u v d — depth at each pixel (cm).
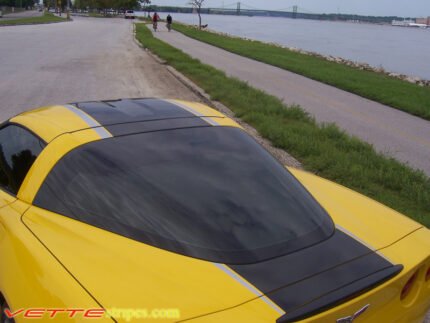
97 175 240
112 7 12988
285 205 244
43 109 320
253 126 916
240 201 235
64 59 2058
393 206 540
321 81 1822
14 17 7806
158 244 206
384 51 5575
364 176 638
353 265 212
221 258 202
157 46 2702
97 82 1429
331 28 14588
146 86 1385
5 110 1001
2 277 229
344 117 1172
